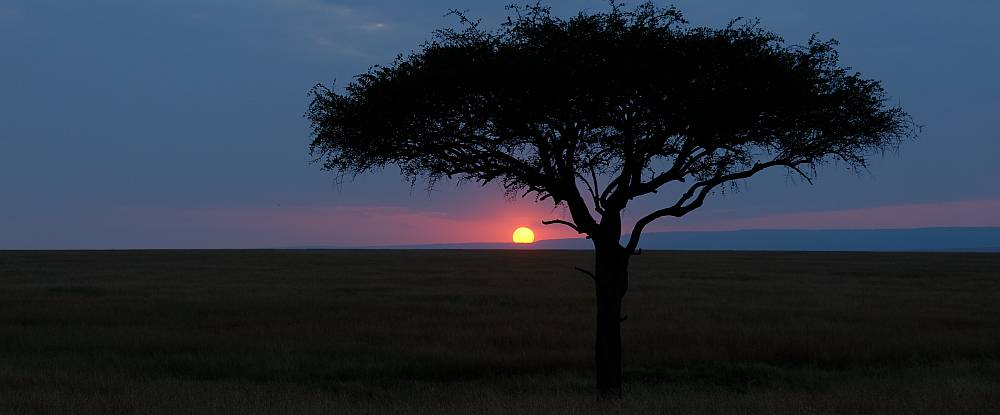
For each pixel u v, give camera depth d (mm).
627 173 14570
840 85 14734
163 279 48188
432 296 36344
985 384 14672
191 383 15758
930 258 91812
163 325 25891
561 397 13836
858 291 39969
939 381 15250
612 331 14664
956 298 35844
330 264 70625
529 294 37344
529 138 14609
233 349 20828
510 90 13555
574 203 14898
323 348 20938
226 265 67625
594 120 13969
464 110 14305
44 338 22297
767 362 20094
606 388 14492
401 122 14266
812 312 29531
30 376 16250
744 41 13977
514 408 12336
